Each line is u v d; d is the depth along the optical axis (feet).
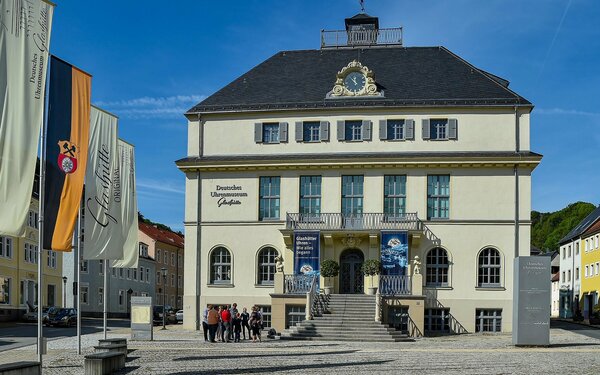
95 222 83.97
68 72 67.77
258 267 137.69
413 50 153.58
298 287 128.57
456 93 138.31
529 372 65.57
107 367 65.31
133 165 97.81
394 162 134.51
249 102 142.72
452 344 102.63
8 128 55.98
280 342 107.04
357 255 135.64
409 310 123.54
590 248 245.24
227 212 139.54
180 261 347.36
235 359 78.64
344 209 136.36
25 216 56.39
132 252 96.73
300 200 137.69
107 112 86.69
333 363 74.08
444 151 135.23
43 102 58.54
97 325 170.71
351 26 161.38
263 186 139.74
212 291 138.31
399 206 135.13
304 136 139.95
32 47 57.72
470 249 132.46
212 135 142.31
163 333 128.47
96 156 84.58
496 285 131.75
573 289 267.59
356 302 124.16
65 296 230.89
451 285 132.05
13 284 190.60
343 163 135.74
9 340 113.39
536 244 407.85
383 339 110.11
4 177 55.52
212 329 105.91
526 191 132.77
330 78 147.23
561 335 121.39
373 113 138.10
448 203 134.41
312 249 132.36
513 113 135.23
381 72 147.02
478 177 133.90
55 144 66.13
